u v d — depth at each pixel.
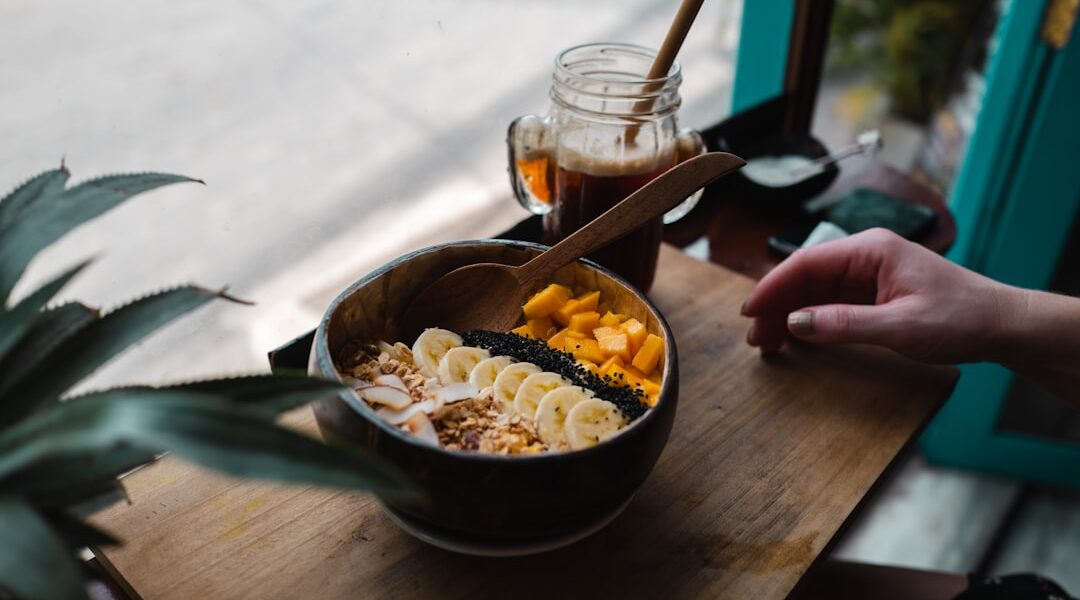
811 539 0.49
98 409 0.32
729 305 0.62
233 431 0.32
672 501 0.50
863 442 0.54
